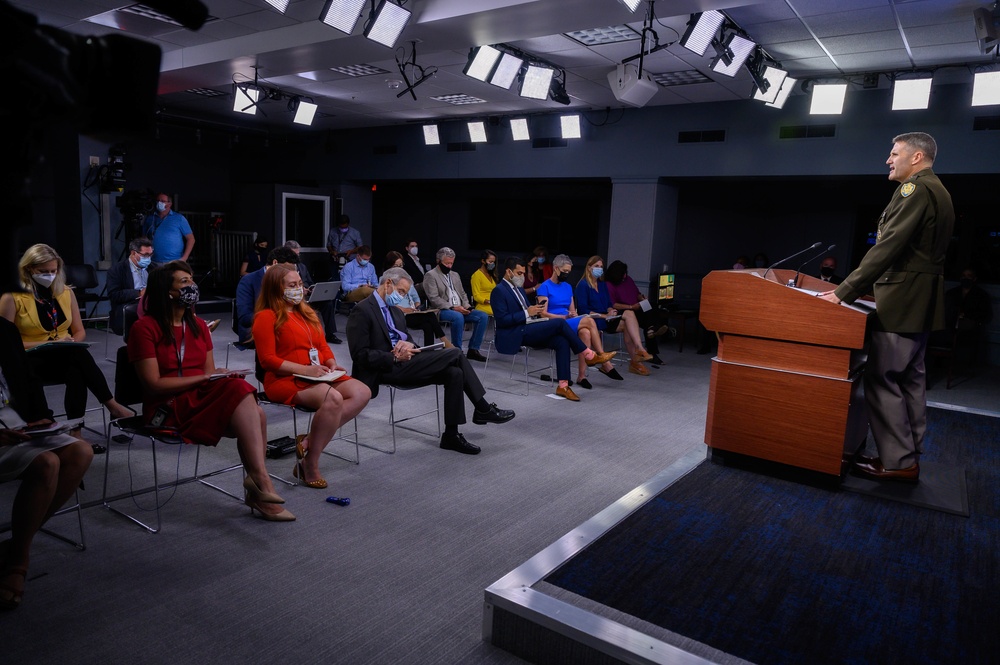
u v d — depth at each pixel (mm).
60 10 5590
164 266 2936
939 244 2908
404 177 10531
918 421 3201
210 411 2818
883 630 1994
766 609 2096
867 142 6723
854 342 2934
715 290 3303
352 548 2680
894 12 4699
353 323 3807
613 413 5020
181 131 11656
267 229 11250
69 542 2623
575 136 8406
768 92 6176
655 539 2568
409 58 6457
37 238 8953
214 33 6023
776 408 3205
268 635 2068
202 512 2969
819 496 3029
